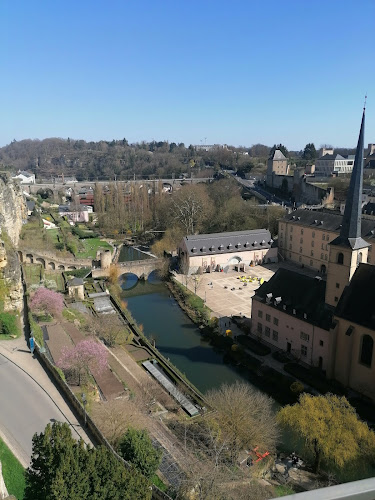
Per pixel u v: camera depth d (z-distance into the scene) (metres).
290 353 73.38
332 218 124.00
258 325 79.88
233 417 48.72
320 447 43.88
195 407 56.59
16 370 48.28
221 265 127.56
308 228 128.38
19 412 40.16
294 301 72.94
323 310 67.75
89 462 24.30
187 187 185.50
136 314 96.62
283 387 64.31
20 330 60.47
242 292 106.81
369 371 59.72
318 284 71.44
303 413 45.84
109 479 24.36
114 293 105.31
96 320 80.50
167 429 48.69
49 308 73.44
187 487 34.34
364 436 43.94
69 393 42.47
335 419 45.03
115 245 159.62
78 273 109.94
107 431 39.38
